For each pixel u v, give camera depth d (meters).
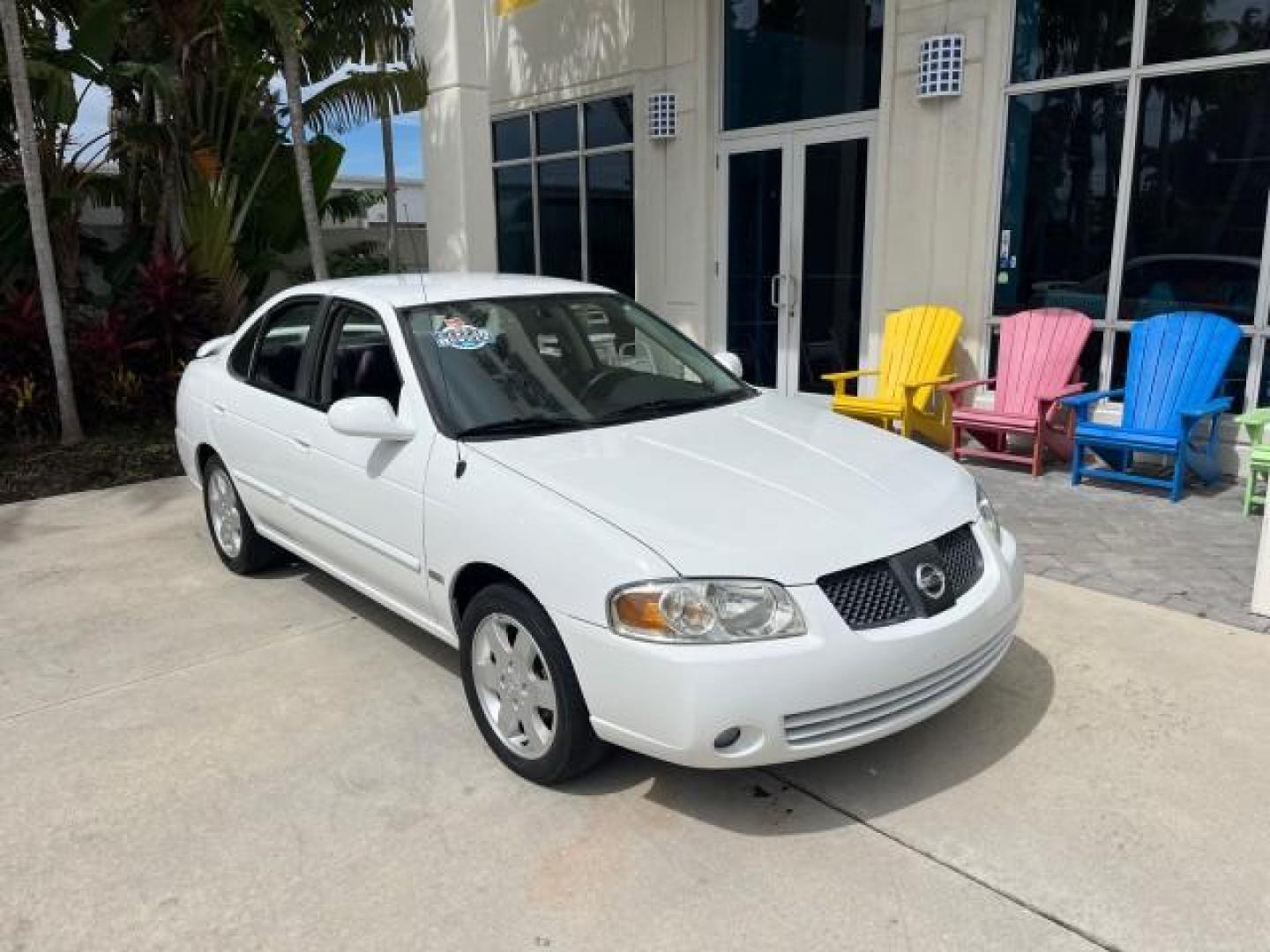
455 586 3.58
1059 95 7.14
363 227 20.28
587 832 3.06
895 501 3.32
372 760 3.50
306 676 4.17
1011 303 7.66
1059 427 7.04
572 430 3.81
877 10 8.11
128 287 10.46
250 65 10.32
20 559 5.84
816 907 2.70
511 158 12.38
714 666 2.77
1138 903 2.67
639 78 10.08
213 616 4.86
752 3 9.04
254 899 2.80
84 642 4.59
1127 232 6.98
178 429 5.79
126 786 3.38
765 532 3.02
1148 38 6.68
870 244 8.55
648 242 10.40
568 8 10.88
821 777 3.31
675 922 2.66
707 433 3.87
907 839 2.97
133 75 9.25
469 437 3.66
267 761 3.52
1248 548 5.30
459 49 10.26
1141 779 3.22
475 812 3.18
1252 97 6.32
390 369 4.04
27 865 2.98
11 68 7.73
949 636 3.06
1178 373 6.36
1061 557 5.23
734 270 9.72
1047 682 3.87
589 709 3.02
